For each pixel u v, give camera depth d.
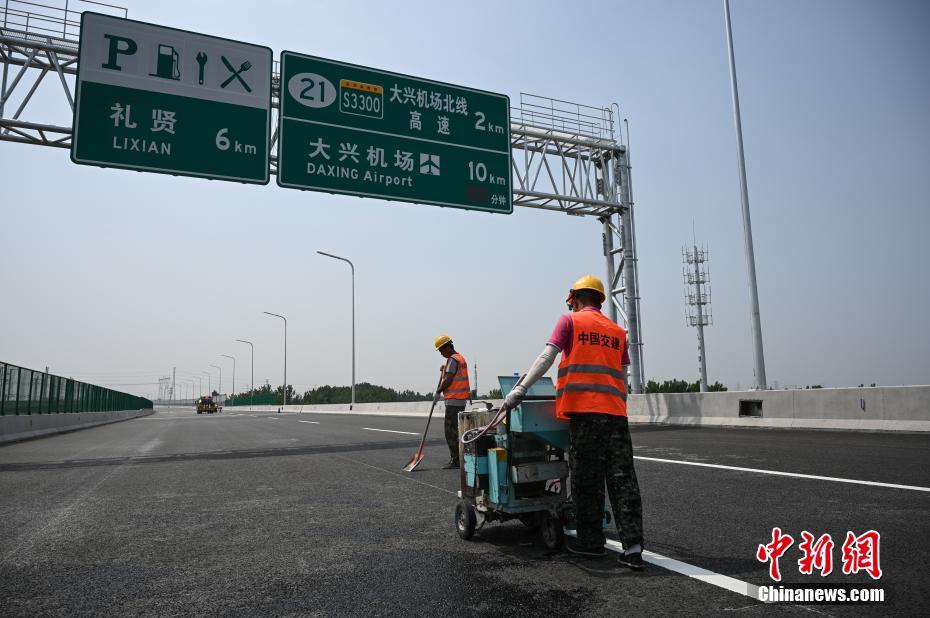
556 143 17.39
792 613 2.80
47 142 12.46
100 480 8.04
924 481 5.82
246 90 13.06
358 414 38.31
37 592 3.43
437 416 28.08
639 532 3.48
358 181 13.80
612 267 18.77
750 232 14.98
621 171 18.45
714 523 4.50
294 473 8.37
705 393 14.77
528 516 4.39
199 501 6.29
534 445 4.26
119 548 4.39
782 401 12.79
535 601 3.05
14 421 17.64
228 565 3.89
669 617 2.78
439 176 14.64
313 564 3.86
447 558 3.90
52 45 12.45
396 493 6.50
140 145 12.09
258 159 12.99
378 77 14.33
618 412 3.62
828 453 8.16
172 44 12.58
